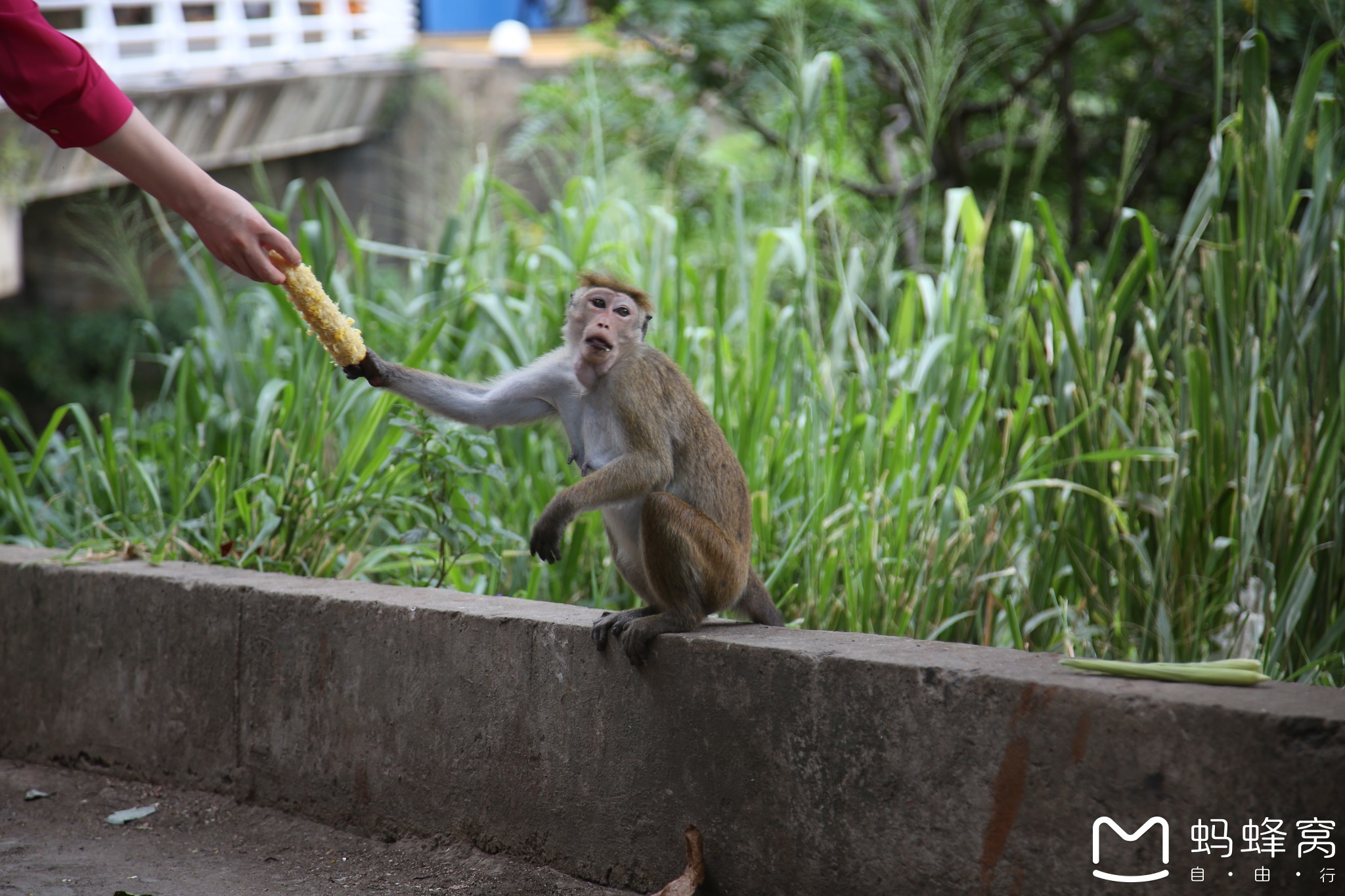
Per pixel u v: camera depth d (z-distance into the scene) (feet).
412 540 14.52
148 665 14.10
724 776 10.29
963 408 16.46
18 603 15.25
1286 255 14.16
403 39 51.31
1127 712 8.36
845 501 15.62
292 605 12.98
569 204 20.51
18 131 32.19
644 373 11.84
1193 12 29.22
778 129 29.48
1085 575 15.30
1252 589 13.91
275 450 16.78
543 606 12.14
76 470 19.43
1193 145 33.04
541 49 57.67
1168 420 15.89
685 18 30.99
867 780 9.52
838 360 17.30
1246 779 7.93
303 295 11.09
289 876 11.43
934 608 14.92
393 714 12.30
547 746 11.33
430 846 11.97
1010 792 8.83
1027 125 31.53
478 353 18.84
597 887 10.99
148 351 41.27
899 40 25.09
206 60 42.24
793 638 10.46
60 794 13.91
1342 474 13.78
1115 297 15.64
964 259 17.29
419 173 44.34
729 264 19.88
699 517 11.14
